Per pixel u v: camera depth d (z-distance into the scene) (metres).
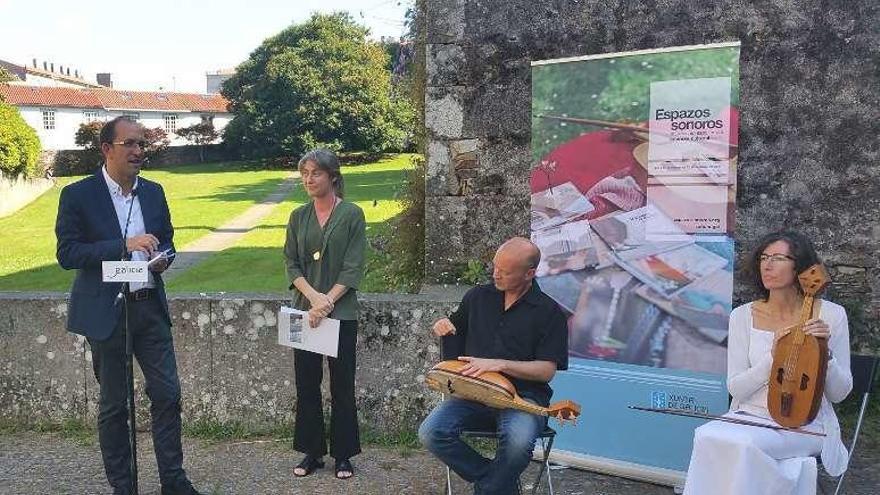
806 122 4.79
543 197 4.39
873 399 4.89
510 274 3.36
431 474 4.34
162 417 3.92
